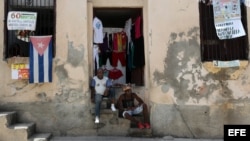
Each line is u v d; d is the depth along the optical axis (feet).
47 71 23.58
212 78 24.14
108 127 23.72
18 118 23.49
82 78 23.99
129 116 23.25
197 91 24.07
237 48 24.48
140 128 23.66
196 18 24.56
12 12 23.38
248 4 24.21
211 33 24.59
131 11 26.96
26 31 23.77
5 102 23.52
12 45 23.85
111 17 28.84
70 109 23.82
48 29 24.23
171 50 24.34
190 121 23.91
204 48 24.47
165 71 24.18
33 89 23.75
